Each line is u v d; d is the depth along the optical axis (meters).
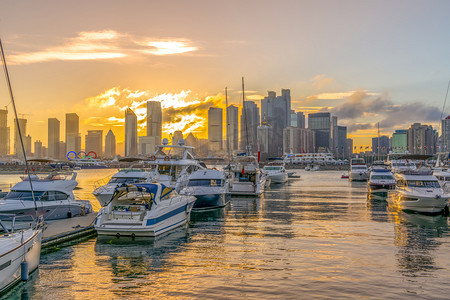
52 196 23.92
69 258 16.00
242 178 41.91
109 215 20.02
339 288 12.41
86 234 20.12
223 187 32.03
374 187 40.28
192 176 32.41
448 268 14.51
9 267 12.16
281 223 24.36
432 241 19.03
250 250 17.23
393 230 21.86
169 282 13.05
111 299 11.59
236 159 42.00
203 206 30.52
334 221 25.02
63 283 12.97
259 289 12.34
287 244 18.36
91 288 12.49
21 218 21.77
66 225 21.12
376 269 14.38
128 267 14.76
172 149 37.66
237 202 36.34
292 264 15.02
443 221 24.97
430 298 11.64
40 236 14.70
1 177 95.69
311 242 18.77
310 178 86.81
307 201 37.06
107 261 15.57
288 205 33.88
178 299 11.58
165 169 34.66
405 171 31.80
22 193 23.38
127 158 42.53
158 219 19.84
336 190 50.72
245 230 22.02
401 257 16.03
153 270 14.37
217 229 22.36
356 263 15.15
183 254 16.61
